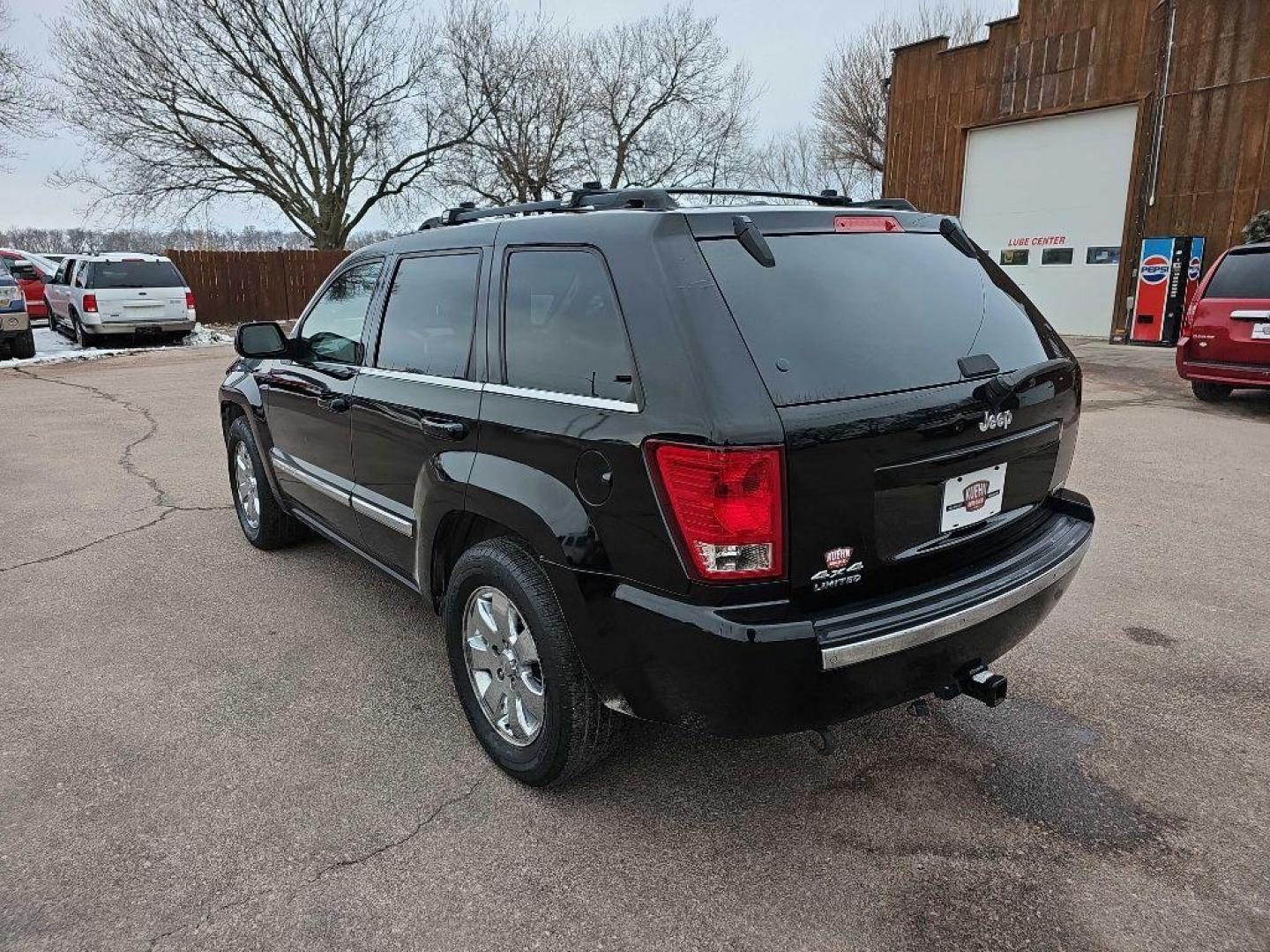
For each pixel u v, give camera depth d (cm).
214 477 673
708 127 3300
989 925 214
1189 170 1350
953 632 229
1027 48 1520
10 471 694
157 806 262
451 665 296
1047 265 1564
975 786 270
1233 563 455
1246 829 248
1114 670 342
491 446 261
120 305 1598
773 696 209
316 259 2273
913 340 238
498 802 265
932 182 1714
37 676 345
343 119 2723
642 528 215
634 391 217
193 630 389
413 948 208
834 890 227
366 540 366
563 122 3030
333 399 359
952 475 237
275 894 226
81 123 2500
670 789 271
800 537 207
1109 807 259
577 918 218
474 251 290
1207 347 859
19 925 214
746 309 215
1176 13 1325
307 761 287
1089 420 837
